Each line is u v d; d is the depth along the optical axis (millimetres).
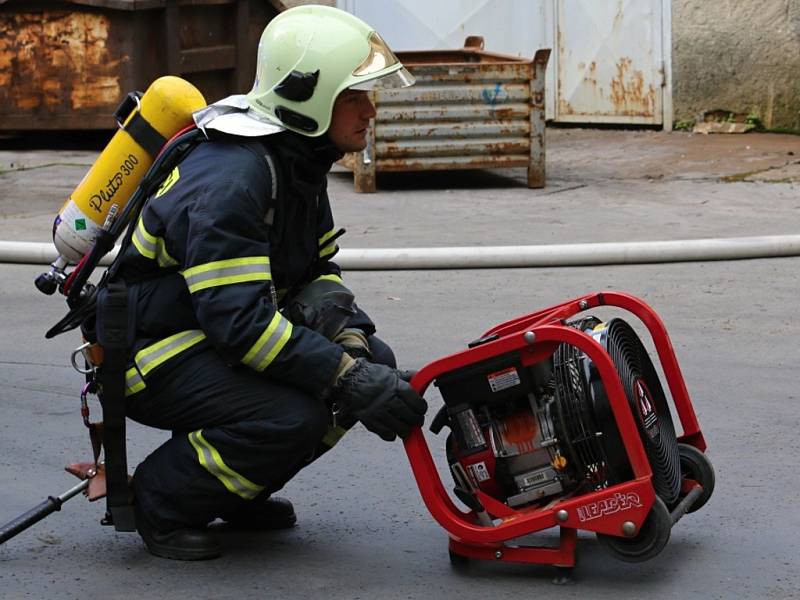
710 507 3572
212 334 2959
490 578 3119
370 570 3186
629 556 2965
